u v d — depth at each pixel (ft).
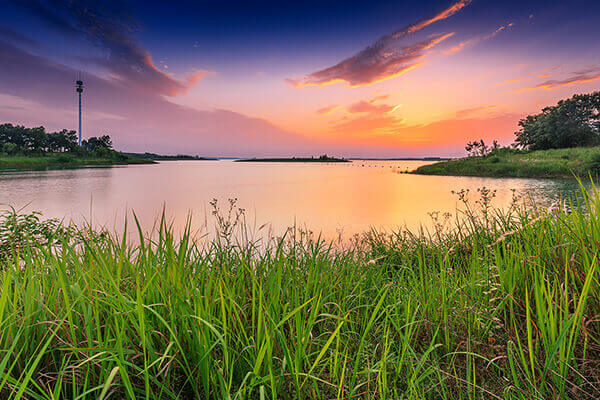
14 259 4.81
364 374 4.57
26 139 380.58
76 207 49.67
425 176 136.56
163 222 4.78
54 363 3.96
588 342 4.70
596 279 5.13
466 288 6.30
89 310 3.81
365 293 7.30
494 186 81.30
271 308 4.75
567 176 100.83
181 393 4.16
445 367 4.85
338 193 71.87
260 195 68.13
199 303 4.15
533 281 5.77
